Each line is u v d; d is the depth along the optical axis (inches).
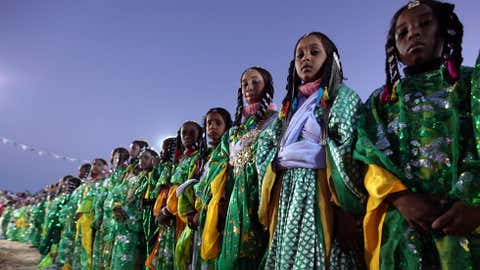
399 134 70.1
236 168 110.8
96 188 258.8
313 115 87.3
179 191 144.1
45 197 494.9
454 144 62.4
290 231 79.5
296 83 97.2
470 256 57.5
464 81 67.4
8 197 949.2
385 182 65.2
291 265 78.2
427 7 72.7
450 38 70.8
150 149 202.5
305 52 93.6
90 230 250.4
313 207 80.0
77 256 254.2
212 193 119.3
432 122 67.0
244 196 103.1
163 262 161.0
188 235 140.9
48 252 317.4
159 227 171.8
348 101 83.1
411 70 74.4
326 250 77.1
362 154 71.0
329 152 79.7
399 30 74.7
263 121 118.9
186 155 167.8
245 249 100.5
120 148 247.9
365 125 76.5
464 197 56.4
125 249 188.9
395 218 65.7
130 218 191.2
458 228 56.9
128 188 204.4
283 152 87.2
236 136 122.7
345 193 74.9
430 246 62.4
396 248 64.1
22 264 347.3
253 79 123.7
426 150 65.9
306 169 83.4
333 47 94.3
